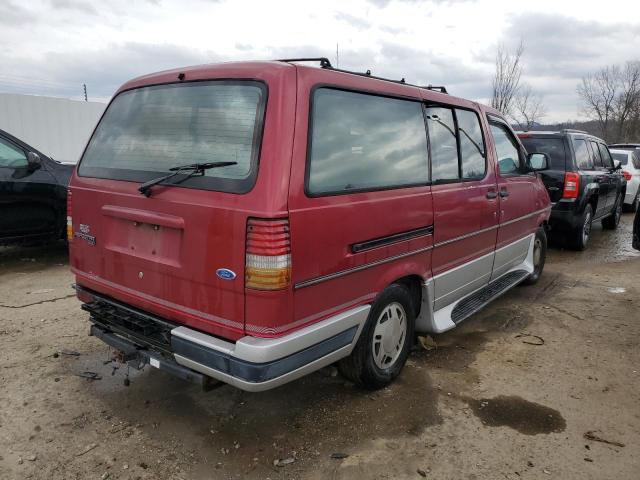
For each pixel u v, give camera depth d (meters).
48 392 3.39
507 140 5.07
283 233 2.43
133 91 3.27
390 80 3.38
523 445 2.93
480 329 4.65
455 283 4.06
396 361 3.57
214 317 2.62
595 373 3.81
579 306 5.32
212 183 2.58
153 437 2.95
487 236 4.45
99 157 3.31
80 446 2.85
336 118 2.82
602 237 9.58
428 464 2.76
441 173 3.74
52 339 4.21
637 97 40.50
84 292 3.40
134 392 3.42
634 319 4.95
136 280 2.98
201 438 2.95
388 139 3.22
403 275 3.35
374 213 2.99
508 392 3.51
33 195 6.36
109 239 3.12
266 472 2.68
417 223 3.39
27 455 2.76
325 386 3.54
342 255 2.80
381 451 2.86
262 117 2.53
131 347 3.03
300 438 2.96
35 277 6.04
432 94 3.75
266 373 2.47
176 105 2.94
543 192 5.90
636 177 13.09
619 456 2.85
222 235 2.50
